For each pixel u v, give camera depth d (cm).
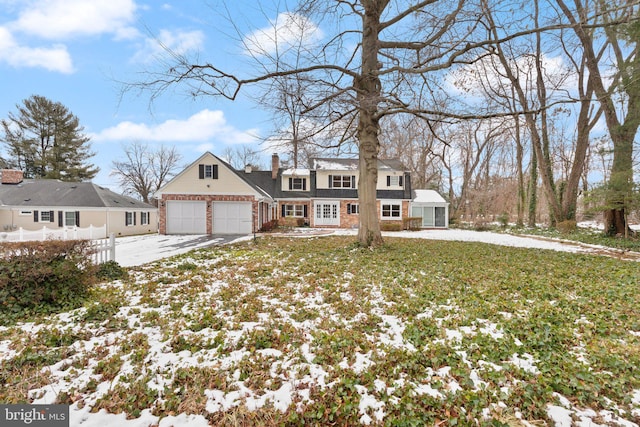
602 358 312
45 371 297
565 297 518
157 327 406
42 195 2083
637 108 1394
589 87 1978
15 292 468
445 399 254
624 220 1602
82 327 405
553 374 285
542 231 2108
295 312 460
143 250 1244
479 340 349
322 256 958
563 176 3275
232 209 2052
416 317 434
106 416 239
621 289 563
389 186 2756
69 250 527
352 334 375
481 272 714
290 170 2881
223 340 362
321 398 259
